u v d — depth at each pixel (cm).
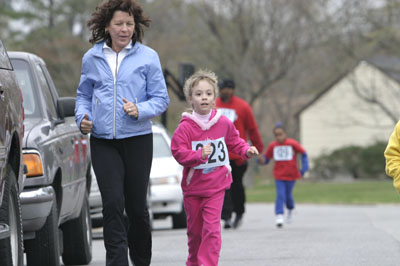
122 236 1540
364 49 9538
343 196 7575
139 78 1594
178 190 3853
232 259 2283
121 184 1561
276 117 12562
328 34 9406
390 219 4094
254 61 10200
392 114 10125
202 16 10094
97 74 1591
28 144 1758
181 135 1681
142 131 1587
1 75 1459
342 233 3148
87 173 2381
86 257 2236
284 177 3781
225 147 1698
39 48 9944
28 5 10919
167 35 10288
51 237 1836
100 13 1590
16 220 1509
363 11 9150
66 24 10906
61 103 2036
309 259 2258
